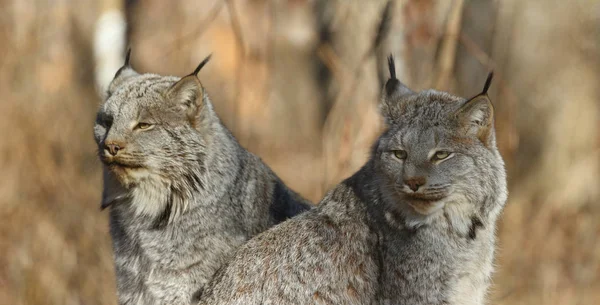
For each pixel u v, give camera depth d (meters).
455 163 8.75
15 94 16.94
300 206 10.80
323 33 17.38
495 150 9.08
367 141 13.70
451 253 8.91
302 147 23.55
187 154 9.77
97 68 18.58
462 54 18.73
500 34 19.27
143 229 9.90
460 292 9.02
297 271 9.30
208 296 9.66
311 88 25.28
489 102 8.84
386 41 14.00
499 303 14.73
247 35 16.83
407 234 8.95
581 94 19.80
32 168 15.86
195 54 17.36
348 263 9.21
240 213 10.12
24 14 18.02
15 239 14.80
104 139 9.67
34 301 13.86
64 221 15.03
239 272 9.52
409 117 9.03
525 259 15.95
